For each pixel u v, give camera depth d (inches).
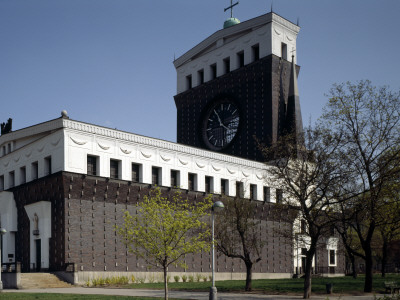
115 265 2124.8
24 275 1905.8
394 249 3425.2
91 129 2155.5
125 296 1413.6
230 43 3250.5
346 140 1642.5
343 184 1603.1
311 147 1594.5
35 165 2304.4
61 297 1363.2
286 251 2866.6
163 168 2379.4
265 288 1825.8
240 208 1913.1
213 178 2591.0
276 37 3070.9
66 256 1989.4
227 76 3213.6
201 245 1289.4
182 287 1851.6
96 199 2121.1
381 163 1646.2
